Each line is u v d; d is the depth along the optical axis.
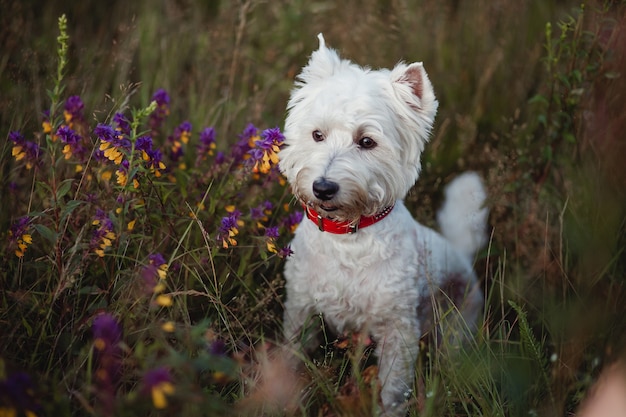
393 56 5.29
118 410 1.98
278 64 5.27
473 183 3.95
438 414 2.74
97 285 2.98
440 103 5.24
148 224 3.03
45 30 4.98
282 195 3.76
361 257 3.16
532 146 4.49
